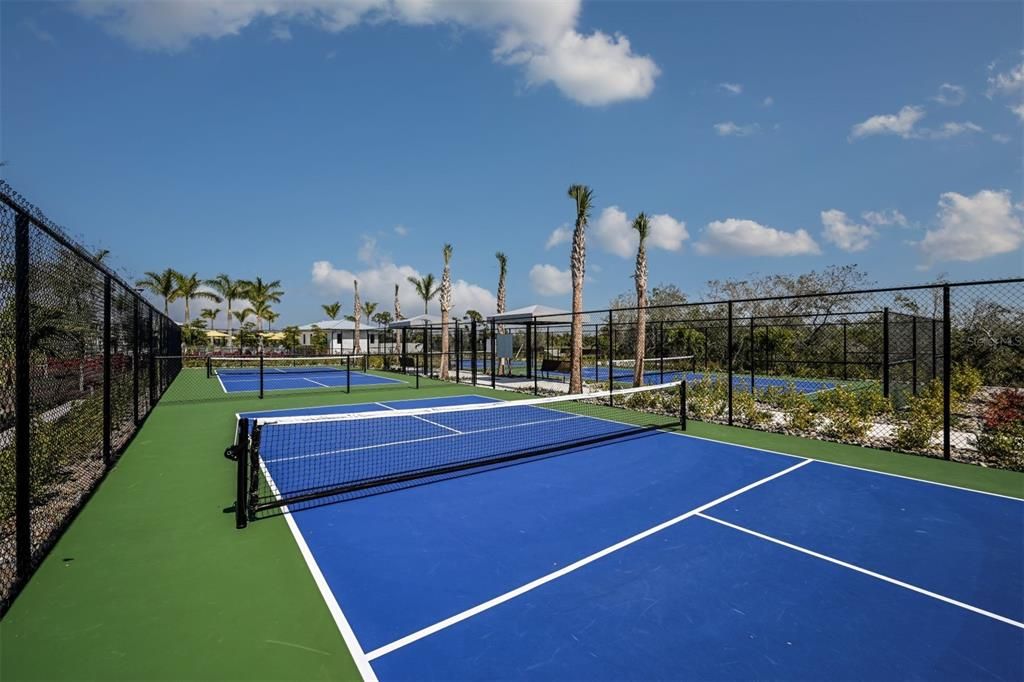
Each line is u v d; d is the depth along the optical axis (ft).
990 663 10.05
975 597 12.61
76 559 14.56
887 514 18.51
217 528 17.01
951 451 28.71
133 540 15.97
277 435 33.42
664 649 10.45
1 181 11.16
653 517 18.15
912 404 40.78
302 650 10.36
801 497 20.45
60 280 17.62
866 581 13.39
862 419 34.68
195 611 11.84
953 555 15.01
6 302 12.78
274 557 14.80
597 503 19.71
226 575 13.65
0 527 15.84
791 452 28.60
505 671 9.74
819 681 9.52
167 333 63.87
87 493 20.30
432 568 14.12
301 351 152.05
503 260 93.30
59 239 15.58
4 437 14.05
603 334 108.27
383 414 21.93
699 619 11.57
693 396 46.19
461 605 12.16
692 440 32.01
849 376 72.54
